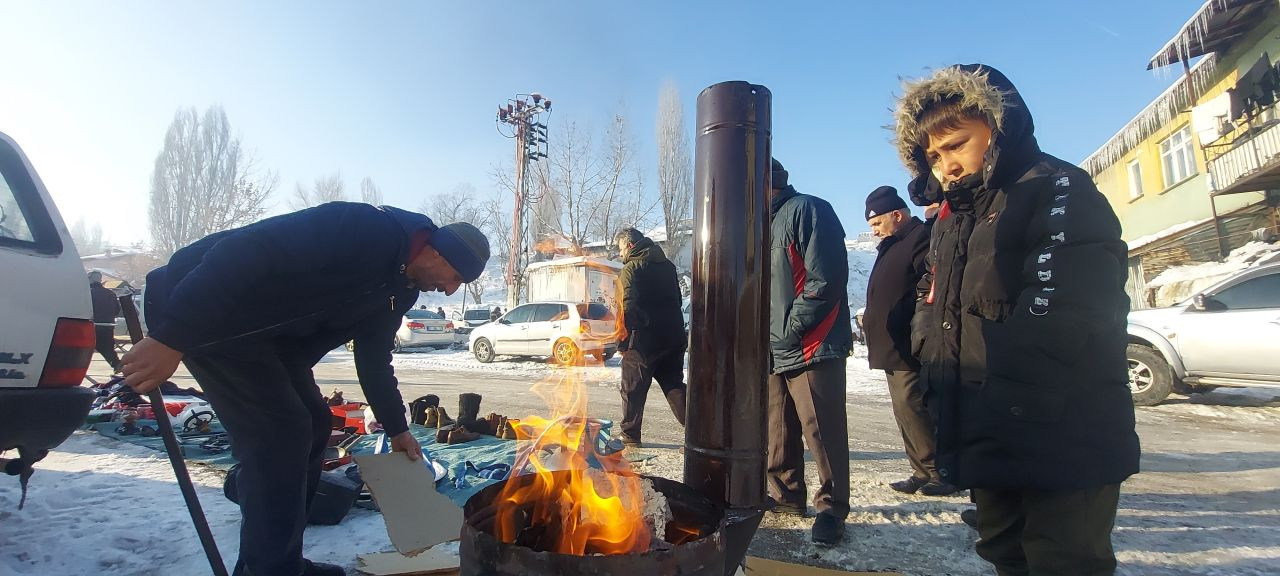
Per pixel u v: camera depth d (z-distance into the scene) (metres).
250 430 1.91
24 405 2.24
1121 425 1.34
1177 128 17.50
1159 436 5.53
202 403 5.87
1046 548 1.40
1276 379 6.40
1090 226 1.33
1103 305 1.30
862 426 6.05
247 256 1.70
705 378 1.53
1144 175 19.30
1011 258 1.47
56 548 2.41
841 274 2.83
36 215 2.49
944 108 1.63
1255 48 14.34
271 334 1.88
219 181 40.69
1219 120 15.08
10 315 2.22
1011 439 1.38
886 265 3.46
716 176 1.55
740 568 2.37
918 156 1.85
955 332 1.59
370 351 2.42
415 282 2.08
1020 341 1.36
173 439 1.97
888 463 4.39
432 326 17.53
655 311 4.35
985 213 1.58
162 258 39.75
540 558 1.16
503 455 4.11
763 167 1.57
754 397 1.52
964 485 1.47
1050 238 1.36
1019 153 1.52
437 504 2.43
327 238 1.81
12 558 2.29
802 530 2.95
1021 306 1.38
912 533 2.89
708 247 1.54
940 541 2.79
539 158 29.08
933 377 1.63
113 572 2.25
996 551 1.69
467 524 1.35
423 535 2.28
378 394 2.47
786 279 2.90
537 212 32.16
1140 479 3.93
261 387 1.90
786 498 3.16
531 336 13.09
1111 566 1.39
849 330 2.91
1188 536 2.88
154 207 40.12
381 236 1.90
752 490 1.50
